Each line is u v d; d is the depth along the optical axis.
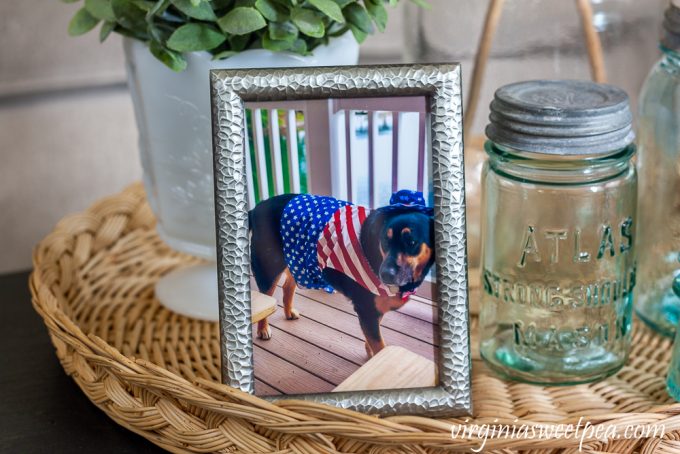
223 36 0.55
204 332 0.67
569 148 0.52
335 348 0.53
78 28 0.58
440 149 0.50
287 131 0.51
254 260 0.52
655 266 0.64
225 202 0.51
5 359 0.66
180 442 0.52
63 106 0.89
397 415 0.53
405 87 0.50
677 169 0.60
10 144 0.88
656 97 0.61
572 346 0.58
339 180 0.51
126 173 0.95
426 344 0.53
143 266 0.77
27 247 0.93
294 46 0.56
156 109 0.60
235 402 0.50
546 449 0.49
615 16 0.68
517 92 0.55
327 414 0.48
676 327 0.59
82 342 0.55
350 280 0.52
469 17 0.69
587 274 0.57
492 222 0.58
